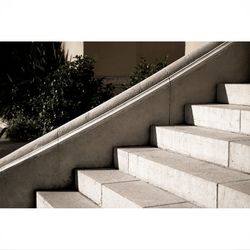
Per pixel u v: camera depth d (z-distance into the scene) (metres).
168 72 4.92
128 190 3.65
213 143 3.77
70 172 4.49
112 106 4.70
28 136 8.02
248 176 3.31
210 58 5.00
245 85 4.55
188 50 6.80
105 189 3.75
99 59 8.87
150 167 3.89
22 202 4.36
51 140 4.51
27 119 8.29
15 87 8.88
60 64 9.35
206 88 5.01
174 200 3.41
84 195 4.22
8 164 4.42
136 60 9.38
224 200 3.03
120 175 4.23
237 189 2.93
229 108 4.22
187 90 4.91
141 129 4.74
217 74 5.05
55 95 7.51
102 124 4.57
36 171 4.38
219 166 3.69
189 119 4.83
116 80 9.02
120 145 4.66
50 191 4.37
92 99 7.55
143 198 3.43
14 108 8.87
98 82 7.85
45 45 9.63
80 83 7.54
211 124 4.46
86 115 4.64
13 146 7.46
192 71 4.91
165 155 4.14
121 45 9.08
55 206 3.81
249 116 3.91
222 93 4.95
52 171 4.43
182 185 3.47
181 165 3.68
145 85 4.84
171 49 9.88
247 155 3.40
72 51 9.30
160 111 4.80
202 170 3.51
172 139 4.34
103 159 4.61
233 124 4.12
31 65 9.41
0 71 9.54
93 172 4.32
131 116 4.68
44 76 9.20
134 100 4.71
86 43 8.66
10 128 8.39
